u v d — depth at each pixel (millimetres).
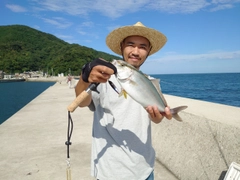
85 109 9039
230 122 2475
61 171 3607
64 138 5254
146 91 1825
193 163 2934
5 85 69312
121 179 1858
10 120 7168
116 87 1955
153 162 2062
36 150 4512
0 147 4672
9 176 3447
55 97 13656
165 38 2260
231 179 2094
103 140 1944
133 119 1942
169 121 3639
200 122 2865
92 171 2037
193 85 47344
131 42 2076
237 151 2273
